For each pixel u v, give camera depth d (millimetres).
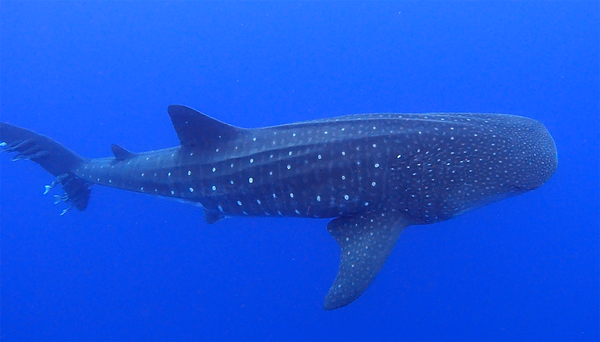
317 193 6457
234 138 7117
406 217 6344
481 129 6156
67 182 9758
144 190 8281
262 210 7137
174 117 7117
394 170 6059
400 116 6371
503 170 5914
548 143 6316
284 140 6656
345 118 6562
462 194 5969
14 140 9430
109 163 8922
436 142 5992
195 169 7426
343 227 6680
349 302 6082
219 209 7629
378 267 6117
